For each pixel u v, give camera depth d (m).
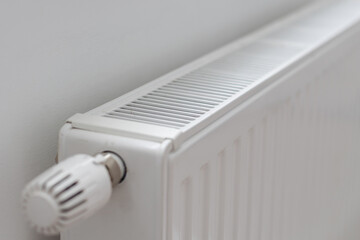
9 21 0.63
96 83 0.75
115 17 0.77
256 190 0.83
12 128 0.65
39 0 0.66
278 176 0.90
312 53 0.94
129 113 0.68
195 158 0.66
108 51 0.76
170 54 0.89
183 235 0.68
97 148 0.62
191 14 0.92
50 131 0.70
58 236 0.75
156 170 0.61
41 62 0.67
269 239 0.91
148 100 0.72
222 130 0.70
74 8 0.70
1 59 0.63
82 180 0.56
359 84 1.22
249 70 0.84
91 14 0.73
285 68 0.85
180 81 0.79
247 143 0.79
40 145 0.69
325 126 1.06
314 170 1.04
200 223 0.71
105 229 0.64
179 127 0.65
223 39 1.02
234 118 0.73
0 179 0.65
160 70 0.87
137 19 0.80
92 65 0.74
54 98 0.70
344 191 1.25
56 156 0.67
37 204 0.54
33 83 0.67
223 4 1.00
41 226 0.55
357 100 1.22
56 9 0.68
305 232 1.06
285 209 0.95
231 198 0.77
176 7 0.88
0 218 0.66
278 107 0.85
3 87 0.64
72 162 0.57
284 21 1.12
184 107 0.70
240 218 0.80
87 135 0.63
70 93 0.72
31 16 0.65
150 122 0.66
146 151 0.61
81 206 0.55
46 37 0.67
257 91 0.78
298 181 0.98
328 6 1.28
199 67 0.84
